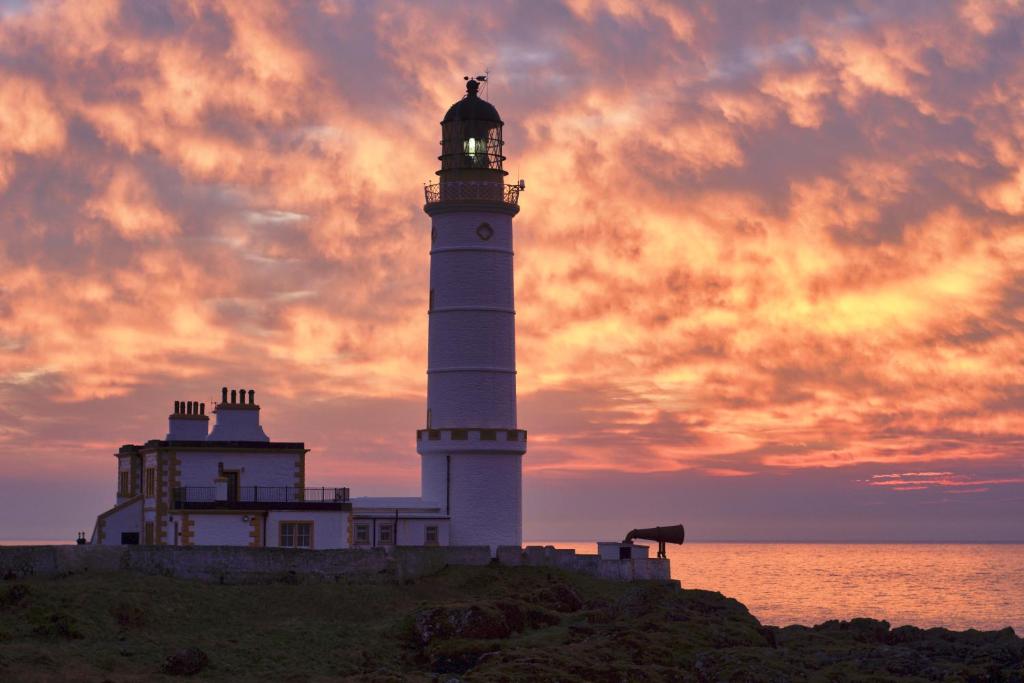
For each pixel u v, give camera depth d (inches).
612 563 4527.6
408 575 4205.2
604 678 3262.8
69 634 3292.3
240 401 4431.6
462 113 4911.4
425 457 4879.4
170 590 3683.6
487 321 4842.5
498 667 3267.7
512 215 4938.5
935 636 4365.2
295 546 4217.5
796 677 3395.7
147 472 4392.2
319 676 3267.7
